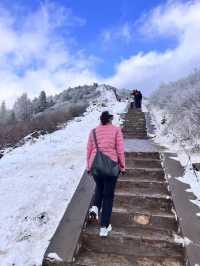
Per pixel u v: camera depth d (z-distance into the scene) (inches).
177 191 212.1
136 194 210.8
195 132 365.4
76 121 757.9
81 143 432.5
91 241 170.4
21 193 250.5
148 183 225.9
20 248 171.0
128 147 332.5
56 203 219.9
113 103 1224.2
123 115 628.7
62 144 444.5
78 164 304.8
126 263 152.9
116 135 175.5
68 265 150.5
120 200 207.9
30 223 197.2
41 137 544.7
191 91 542.9
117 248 166.4
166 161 272.8
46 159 351.6
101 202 179.8
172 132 418.6
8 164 361.7
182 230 168.1
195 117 399.5
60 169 297.9
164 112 659.4
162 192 218.1
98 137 176.4
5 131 684.1
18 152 435.2
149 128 499.2
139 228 179.0
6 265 156.9
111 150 173.0
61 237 166.2
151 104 947.3
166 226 181.8
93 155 174.4
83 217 183.6
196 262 143.9
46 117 914.1
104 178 172.6
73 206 196.7
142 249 163.8
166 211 198.8
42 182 267.1
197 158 282.0
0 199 245.0
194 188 219.0
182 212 185.6
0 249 172.1
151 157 280.7
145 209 200.7
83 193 213.6
